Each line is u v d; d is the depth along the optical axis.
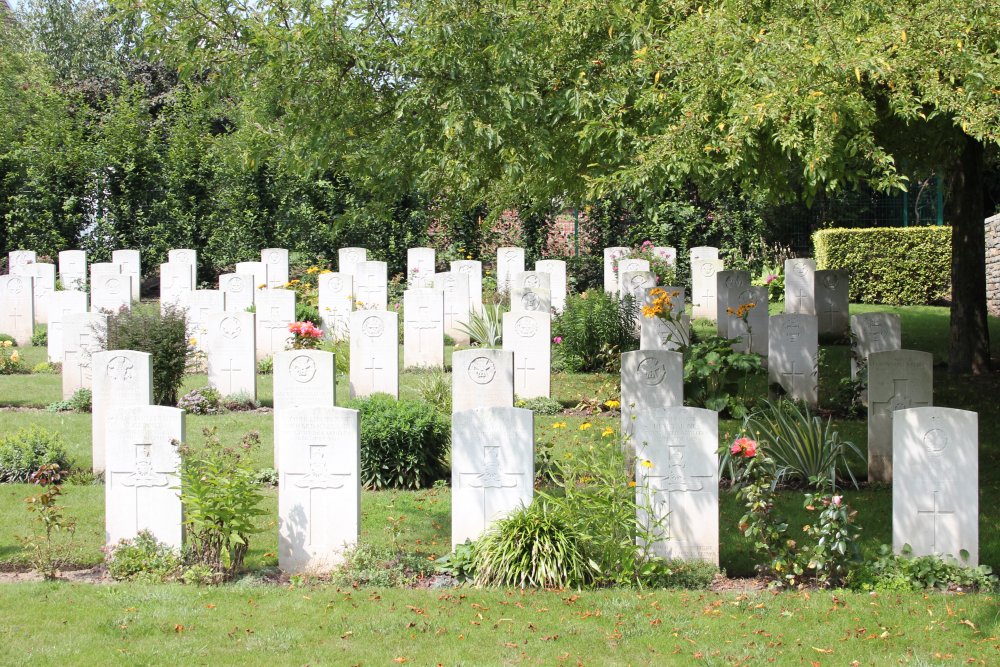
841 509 7.86
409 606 7.35
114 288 21.73
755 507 7.95
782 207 28.67
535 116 10.79
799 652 6.50
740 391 14.98
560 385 16.25
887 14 9.28
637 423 8.39
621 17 10.55
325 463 8.30
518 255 25.03
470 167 11.75
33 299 21.20
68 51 38.28
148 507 8.36
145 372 11.33
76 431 13.20
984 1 8.93
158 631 6.83
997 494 10.21
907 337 19.50
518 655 6.47
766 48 9.25
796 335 13.82
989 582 7.79
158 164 30.16
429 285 25.27
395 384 14.88
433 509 10.10
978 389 14.73
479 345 20.02
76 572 8.29
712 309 23.66
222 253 29.89
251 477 8.53
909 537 8.12
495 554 7.99
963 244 15.97
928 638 6.69
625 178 10.02
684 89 10.18
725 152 9.77
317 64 10.98
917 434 8.09
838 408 14.06
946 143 13.76
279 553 8.35
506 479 8.45
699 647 6.57
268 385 16.58
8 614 7.09
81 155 29.47
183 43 11.30
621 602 7.43
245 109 14.01
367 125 11.78
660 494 8.30
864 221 29.25
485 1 10.47
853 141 9.24
